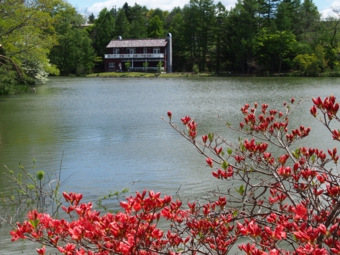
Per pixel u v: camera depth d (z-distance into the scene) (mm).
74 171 8320
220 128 13273
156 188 7062
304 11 65312
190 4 68312
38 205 6211
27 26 26547
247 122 3938
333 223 2844
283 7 62656
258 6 63938
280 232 2221
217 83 41781
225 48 66688
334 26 58000
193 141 3535
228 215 3297
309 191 3260
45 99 25562
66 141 11656
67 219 5586
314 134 11562
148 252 2553
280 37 58562
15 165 8859
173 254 2529
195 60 69688
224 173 3221
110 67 69562
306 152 3533
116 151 10195
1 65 28000
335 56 56312
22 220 5594
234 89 33094
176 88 34875
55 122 15617
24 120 16266
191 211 3203
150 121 15500
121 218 2375
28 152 10148
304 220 2891
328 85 37062
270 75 58688
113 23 78938
